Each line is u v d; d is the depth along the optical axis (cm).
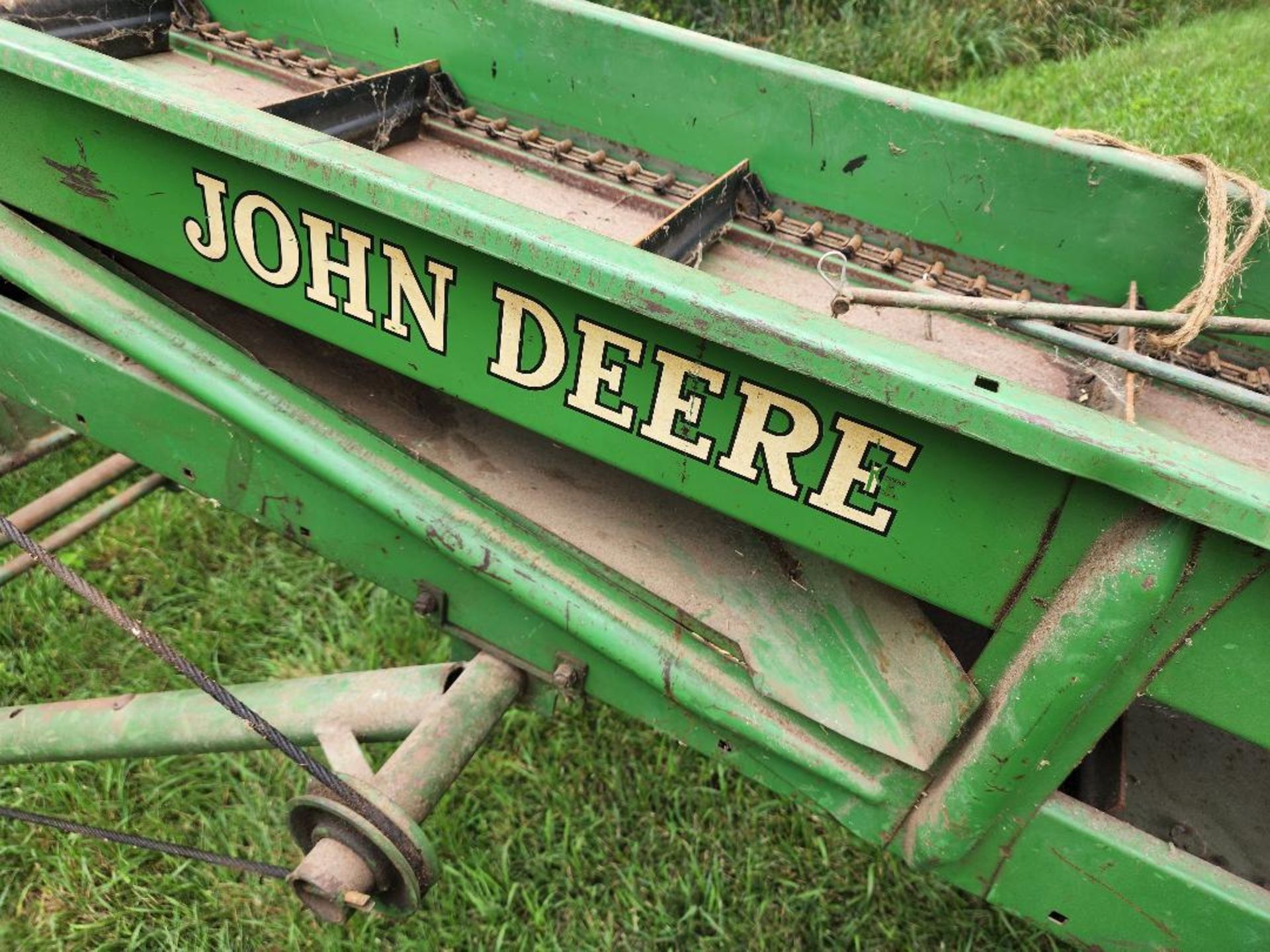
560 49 251
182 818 270
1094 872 154
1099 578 126
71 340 196
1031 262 223
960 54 627
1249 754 185
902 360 123
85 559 328
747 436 141
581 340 146
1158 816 172
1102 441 115
